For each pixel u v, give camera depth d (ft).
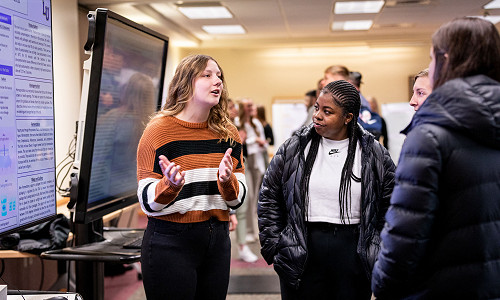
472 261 4.18
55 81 13.38
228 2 19.13
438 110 4.18
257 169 18.03
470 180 4.13
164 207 5.81
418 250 4.17
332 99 5.99
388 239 4.33
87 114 6.83
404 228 4.19
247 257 15.57
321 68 31.86
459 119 4.07
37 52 5.93
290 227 6.33
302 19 23.04
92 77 6.79
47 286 11.94
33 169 5.85
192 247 6.12
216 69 6.23
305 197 6.21
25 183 5.67
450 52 4.32
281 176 6.53
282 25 24.72
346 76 9.91
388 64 31.55
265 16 22.24
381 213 6.23
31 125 5.79
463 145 4.15
